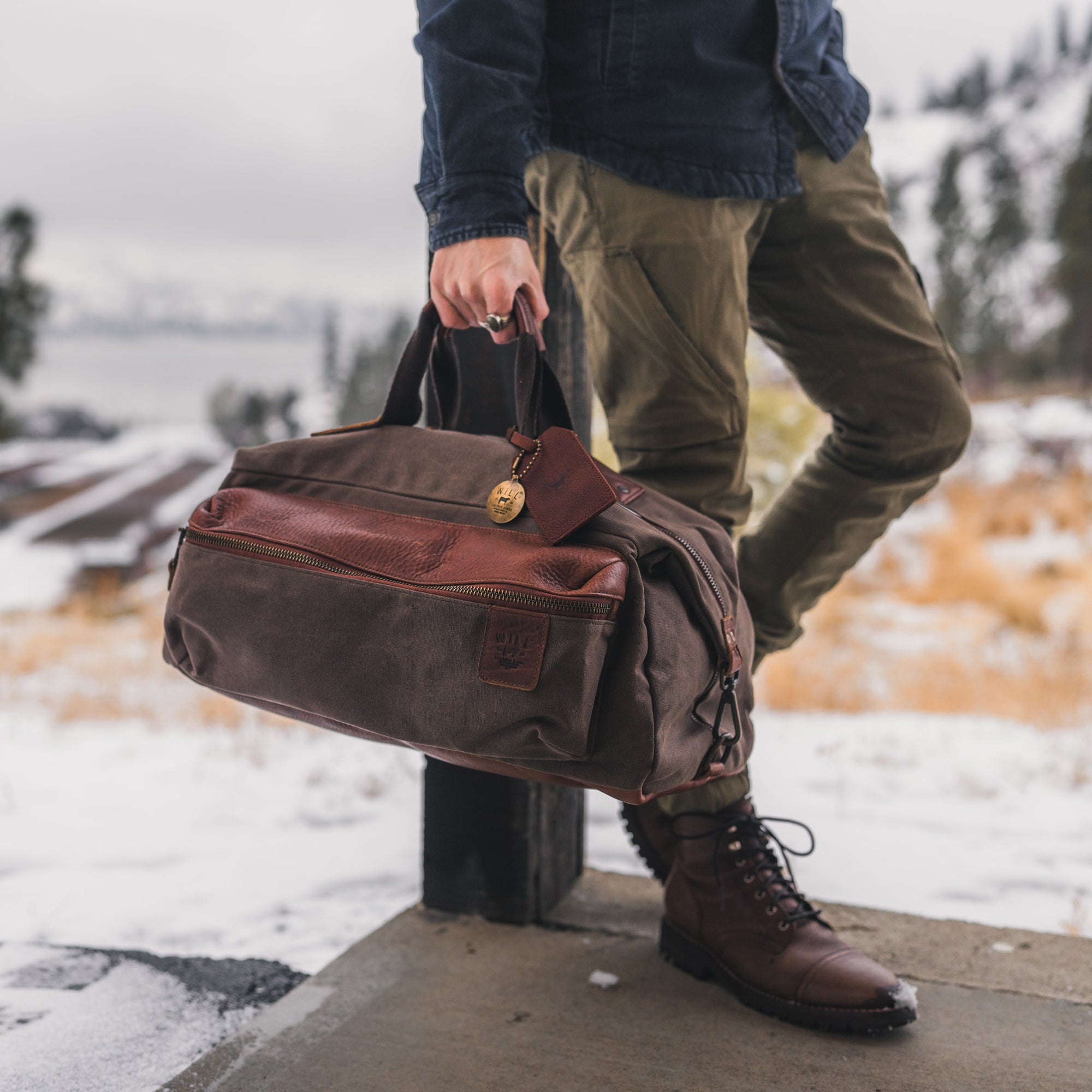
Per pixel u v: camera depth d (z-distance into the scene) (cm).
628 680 88
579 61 113
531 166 125
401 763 269
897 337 127
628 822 142
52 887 177
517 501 97
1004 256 4941
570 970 130
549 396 107
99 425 6588
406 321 4100
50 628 748
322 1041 112
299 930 158
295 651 97
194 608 103
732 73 114
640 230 113
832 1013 113
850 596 838
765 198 117
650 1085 104
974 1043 112
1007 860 187
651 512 104
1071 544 1057
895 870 182
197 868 188
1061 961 133
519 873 145
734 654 100
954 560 871
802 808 223
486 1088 103
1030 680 419
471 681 89
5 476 3425
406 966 132
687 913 128
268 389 5888
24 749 300
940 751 278
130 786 250
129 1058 113
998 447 1770
